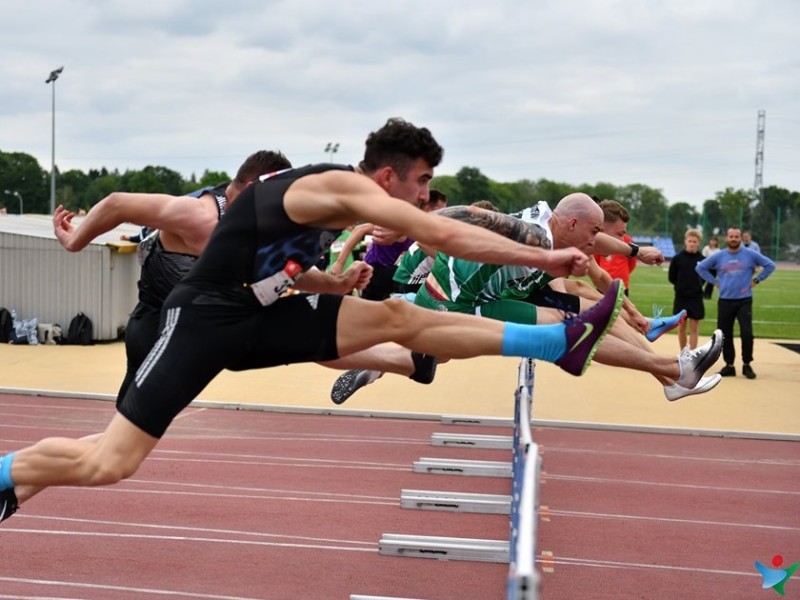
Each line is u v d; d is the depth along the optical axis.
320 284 4.74
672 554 6.05
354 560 5.77
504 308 5.70
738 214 53.81
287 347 4.00
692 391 5.52
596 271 6.21
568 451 8.76
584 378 12.50
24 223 16.31
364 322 4.03
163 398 3.86
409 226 3.68
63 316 14.32
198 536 6.12
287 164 4.70
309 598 5.17
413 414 9.98
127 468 3.93
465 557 5.81
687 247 12.95
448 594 5.29
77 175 69.81
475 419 9.69
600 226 5.43
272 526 6.36
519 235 4.84
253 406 10.28
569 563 5.84
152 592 5.19
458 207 4.86
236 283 3.90
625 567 5.79
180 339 3.89
